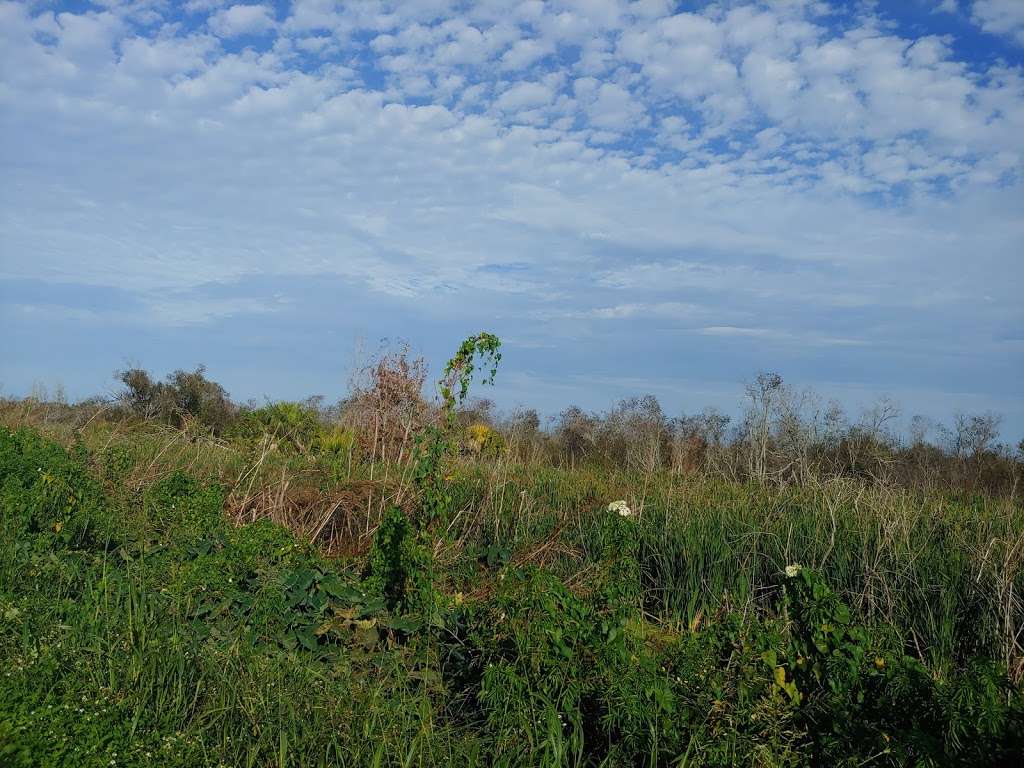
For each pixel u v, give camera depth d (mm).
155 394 19422
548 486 12148
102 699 4754
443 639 6859
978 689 4527
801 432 14266
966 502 13023
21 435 11484
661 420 17125
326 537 10203
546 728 4996
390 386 13711
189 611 6645
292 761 4684
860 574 7973
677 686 5211
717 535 9078
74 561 7430
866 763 4457
